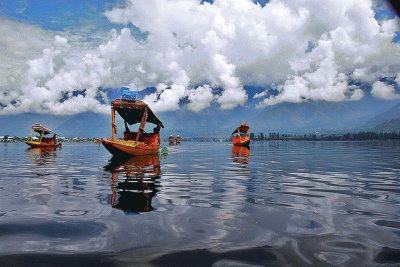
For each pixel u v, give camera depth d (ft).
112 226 18.54
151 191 30.99
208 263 13.30
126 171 50.90
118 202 25.53
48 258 13.78
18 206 23.97
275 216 20.95
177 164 65.72
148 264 13.25
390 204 24.67
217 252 14.51
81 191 30.89
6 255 14.10
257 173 47.78
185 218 20.42
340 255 14.10
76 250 14.74
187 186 34.40
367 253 14.28
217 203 25.21
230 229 18.02
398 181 38.17
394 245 15.30
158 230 17.79
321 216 20.97
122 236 16.72
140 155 94.17
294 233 17.28
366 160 76.43
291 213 21.79
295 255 14.12
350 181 38.32
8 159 83.66
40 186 34.30
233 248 15.02
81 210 22.67
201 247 15.12
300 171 50.57
